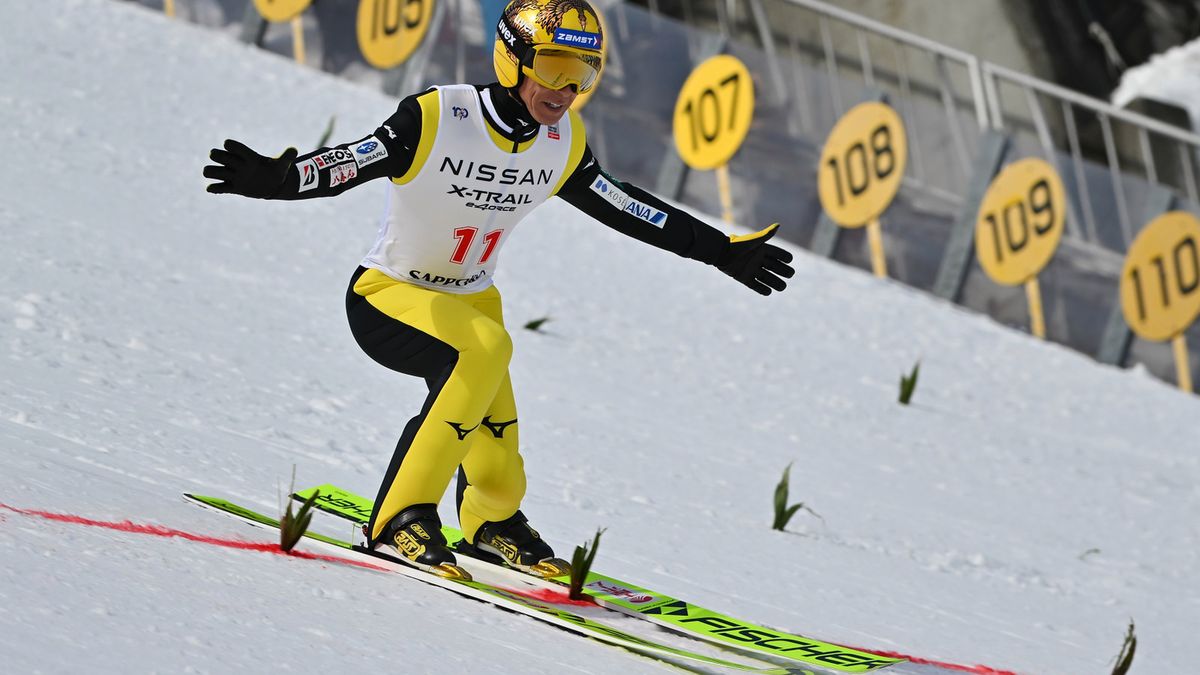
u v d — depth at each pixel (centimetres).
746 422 2330
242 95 4006
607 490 1634
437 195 1091
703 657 987
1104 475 2561
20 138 2917
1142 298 4022
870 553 1659
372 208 3303
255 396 1602
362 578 1000
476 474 1166
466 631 921
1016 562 1795
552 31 1054
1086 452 2744
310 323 2147
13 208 2289
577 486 1612
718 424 2256
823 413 2548
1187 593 1848
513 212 1135
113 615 752
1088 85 6144
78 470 1064
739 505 1742
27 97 3294
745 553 1489
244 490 1189
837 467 2150
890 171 4066
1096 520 2198
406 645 844
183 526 989
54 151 2895
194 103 3756
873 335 3403
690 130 4325
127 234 2380
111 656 693
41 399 1289
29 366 1422
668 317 3073
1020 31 6162
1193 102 5969
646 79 4422
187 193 2905
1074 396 3319
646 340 2800
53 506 934
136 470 1140
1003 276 4084
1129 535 2144
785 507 1686
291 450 1411
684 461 1914
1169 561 2025
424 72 4547
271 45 4825
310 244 2798
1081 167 4138
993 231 4106
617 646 975
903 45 5138
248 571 922
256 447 1373
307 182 995
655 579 1259
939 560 1698
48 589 763
